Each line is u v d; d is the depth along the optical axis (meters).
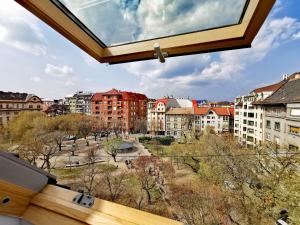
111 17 0.99
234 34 0.93
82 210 0.70
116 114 40.72
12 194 0.68
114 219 0.65
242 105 27.52
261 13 0.77
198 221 9.23
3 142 17.61
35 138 18.17
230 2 0.86
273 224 8.68
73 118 30.09
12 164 0.67
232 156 13.16
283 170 10.16
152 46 1.08
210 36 0.97
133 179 13.82
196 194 10.61
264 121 20.00
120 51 1.15
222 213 9.48
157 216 0.66
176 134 37.47
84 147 26.50
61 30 0.87
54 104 41.03
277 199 9.12
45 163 17.94
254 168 12.08
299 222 7.58
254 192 10.62
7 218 0.67
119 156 22.05
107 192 11.95
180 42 1.03
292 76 20.34
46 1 0.77
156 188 12.80
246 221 9.18
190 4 0.94
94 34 1.07
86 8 0.90
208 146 17.00
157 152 24.56
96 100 41.34
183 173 15.73
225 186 11.76
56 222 0.69
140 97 47.22
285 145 13.83
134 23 1.04
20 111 26.50
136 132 40.47
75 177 14.92
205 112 35.88
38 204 0.74
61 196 0.76
